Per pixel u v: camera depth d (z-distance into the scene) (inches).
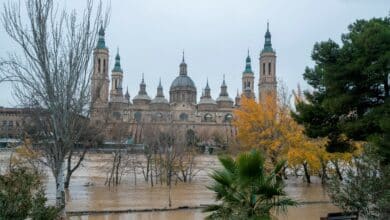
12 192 409.7
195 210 1136.8
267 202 491.8
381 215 695.1
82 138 1537.9
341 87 882.1
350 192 717.9
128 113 6274.6
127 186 1798.7
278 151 1670.8
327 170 1839.3
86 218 1013.2
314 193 1555.1
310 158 1609.3
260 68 6963.6
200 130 6397.6
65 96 802.2
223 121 6978.4
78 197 1403.8
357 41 856.9
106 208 1152.2
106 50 5182.1
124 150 2640.3
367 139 797.9
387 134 745.6
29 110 1069.8
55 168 833.5
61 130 808.9
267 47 6929.1
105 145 2982.3
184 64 7583.7
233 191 494.3
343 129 874.1
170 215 1058.7
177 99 7342.5
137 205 1216.8
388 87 855.1
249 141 1817.2
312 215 1026.7
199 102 7637.8
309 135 965.8
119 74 7637.8
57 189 808.3
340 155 1504.7
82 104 829.8
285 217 988.6
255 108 1863.9
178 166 2041.1
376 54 828.6
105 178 2084.2
